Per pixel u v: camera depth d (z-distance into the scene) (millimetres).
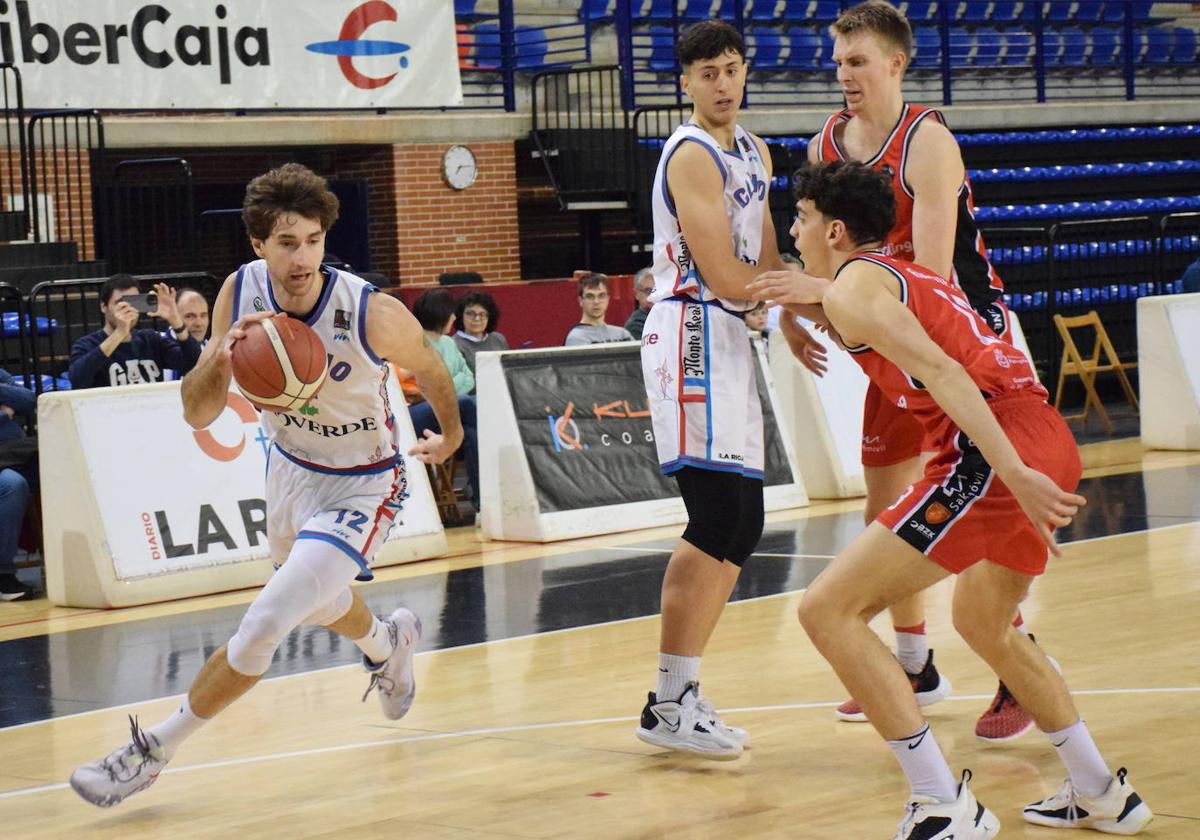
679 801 4766
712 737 5191
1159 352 14000
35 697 6832
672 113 19578
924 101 21391
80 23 14961
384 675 5613
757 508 5512
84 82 15031
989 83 23406
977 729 5391
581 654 7109
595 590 8805
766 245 5684
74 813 4957
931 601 7918
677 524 11250
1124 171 21125
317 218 4578
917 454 5762
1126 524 10031
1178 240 20344
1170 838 4207
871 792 4781
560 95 20078
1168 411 13961
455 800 4891
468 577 9438
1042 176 20422
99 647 7953
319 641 7766
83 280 11586
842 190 4367
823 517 11164
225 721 6152
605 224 19859
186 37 15539
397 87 16922
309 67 16312
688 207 5383
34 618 8953
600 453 11164
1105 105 21984
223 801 5016
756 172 5605
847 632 4180
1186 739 5137
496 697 6328
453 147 17703
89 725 6258
